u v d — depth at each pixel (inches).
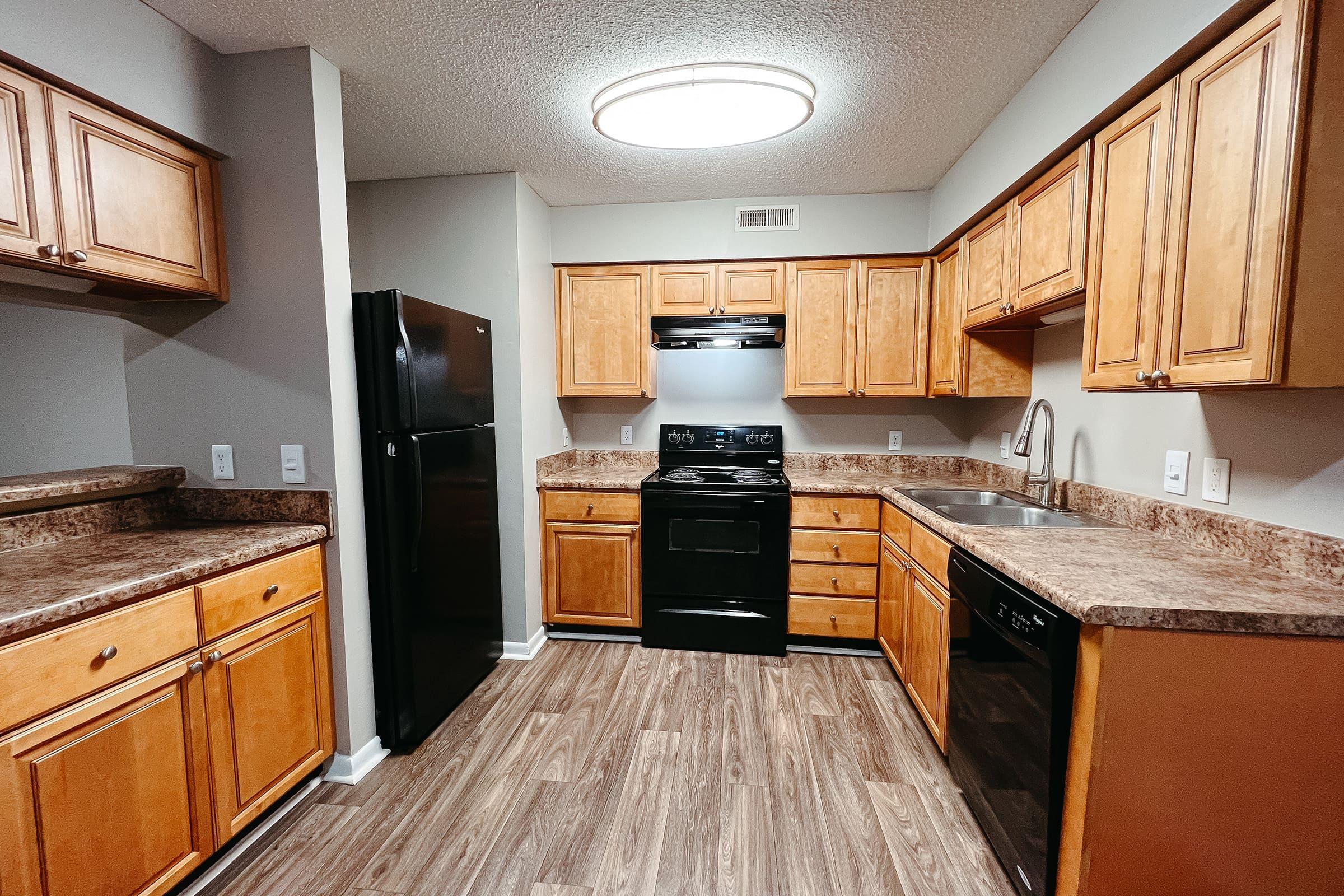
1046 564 53.2
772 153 95.5
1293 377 39.9
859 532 108.1
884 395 117.6
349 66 71.4
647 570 113.4
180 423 73.9
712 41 66.3
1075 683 46.0
